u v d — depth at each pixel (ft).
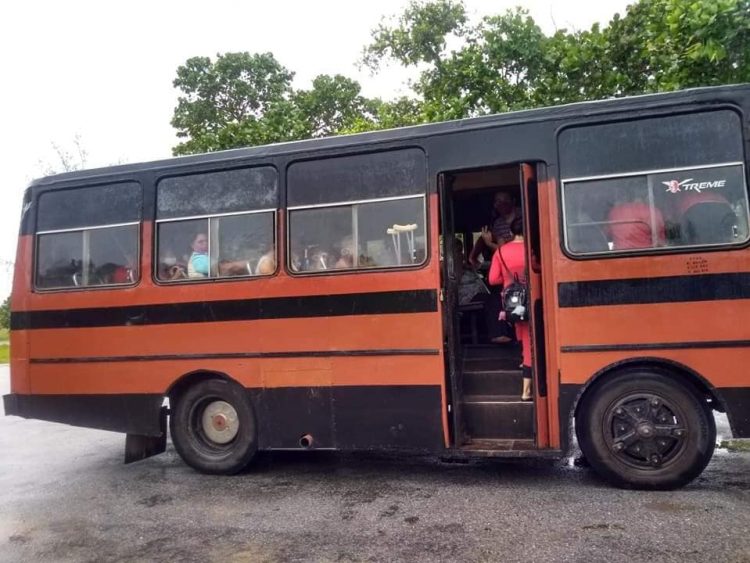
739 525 13.96
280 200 19.36
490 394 18.47
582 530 14.08
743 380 15.42
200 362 19.84
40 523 16.79
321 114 59.26
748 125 15.76
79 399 21.07
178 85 60.70
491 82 31.65
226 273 19.85
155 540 15.14
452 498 16.79
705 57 21.22
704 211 15.97
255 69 61.82
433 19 41.29
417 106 41.75
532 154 17.21
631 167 16.52
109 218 21.25
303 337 18.84
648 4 27.91
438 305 17.67
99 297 20.95
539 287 17.24
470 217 24.16
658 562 12.35
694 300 15.79
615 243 16.52
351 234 18.67
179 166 20.54
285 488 18.65
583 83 29.78
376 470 20.06
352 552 13.69
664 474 16.29
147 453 21.76
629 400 16.53
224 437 20.25
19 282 22.09
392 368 18.01
